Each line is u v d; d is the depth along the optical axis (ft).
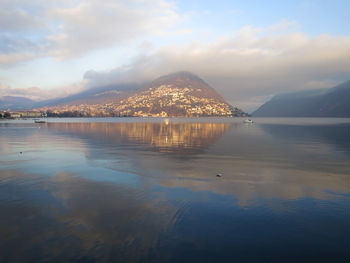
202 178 44.57
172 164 57.11
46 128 221.05
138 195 35.55
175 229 25.64
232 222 27.20
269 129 211.00
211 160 62.34
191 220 27.63
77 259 20.77
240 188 38.81
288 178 44.78
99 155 69.77
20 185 40.42
